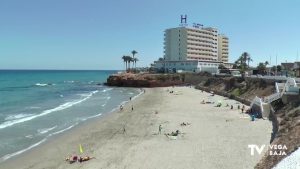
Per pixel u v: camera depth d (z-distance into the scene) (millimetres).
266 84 78312
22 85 165875
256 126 48281
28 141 44406
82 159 35188
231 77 110312
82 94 116188
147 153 36938
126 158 35438
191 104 78875
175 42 199500
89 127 53125
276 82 71812
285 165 26234
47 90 135375
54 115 66000
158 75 156875
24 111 72062
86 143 42625
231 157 34000
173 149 38125
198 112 65312
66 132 49688
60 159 36188
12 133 49031
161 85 151250
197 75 150750
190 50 197750
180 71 178875
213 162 32781
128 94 115125
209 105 75750
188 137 43688
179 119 57625
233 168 30750
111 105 82188
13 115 66062
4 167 34031
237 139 41219
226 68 181000
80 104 84625
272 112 53594
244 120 53750
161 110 69688
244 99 77250
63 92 125750
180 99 91250
